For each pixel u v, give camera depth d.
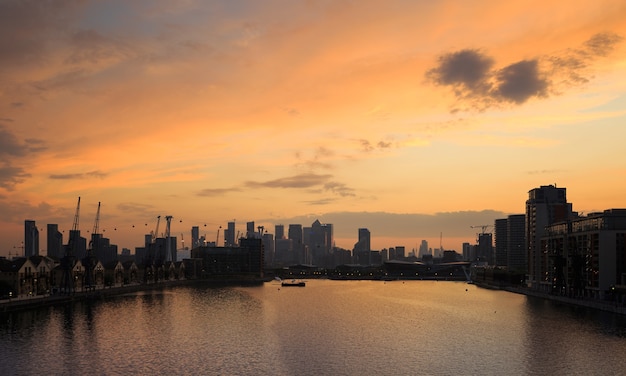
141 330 172.25
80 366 120.50
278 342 149.25
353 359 126.94
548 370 116.00
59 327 178.25
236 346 143.25
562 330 168.62
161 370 116.69
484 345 143.88
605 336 156.50
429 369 117.12
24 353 134.50
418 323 188.38
